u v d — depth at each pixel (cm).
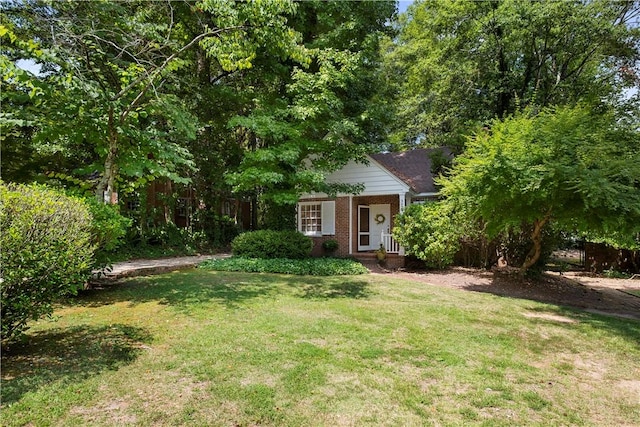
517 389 346
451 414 298
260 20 695
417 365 391
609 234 838
